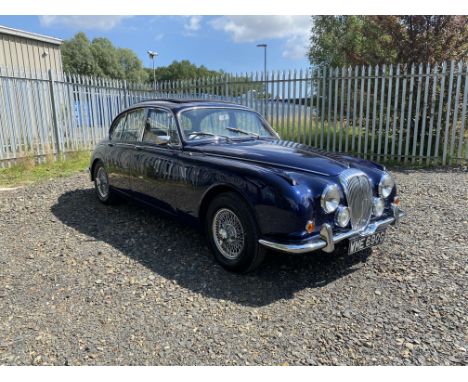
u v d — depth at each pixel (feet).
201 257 13.93
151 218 18.22
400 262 13.21
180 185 14.32
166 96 44.47
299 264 13.38
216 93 40.68
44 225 17.46
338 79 33.22
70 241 15.49
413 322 9.95
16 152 31.60
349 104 33.12
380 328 9.75
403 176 26.68
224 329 9.74
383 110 32.78
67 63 152.97
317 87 34.53
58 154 35.14
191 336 9.45
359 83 33.53
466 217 17.15
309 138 35.35
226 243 12.84
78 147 37.63
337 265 13.25
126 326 9.84
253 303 10.97
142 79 200.64
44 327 9.80
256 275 12.62
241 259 12.18
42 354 8.78
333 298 11.21
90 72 156.15
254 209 11.56
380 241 13.08
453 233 15.44
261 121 18.08
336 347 9.04
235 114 17.10
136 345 9.11
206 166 13.24
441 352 8.78
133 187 17.43
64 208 19.97
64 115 35.73
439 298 11.02
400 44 36.42
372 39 42.50
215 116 16.30
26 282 12.16
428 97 31.83
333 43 74.74
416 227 16.24
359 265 13.20
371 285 11.89
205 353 8.83
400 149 31.68
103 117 40.86
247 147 14.43
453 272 12.39
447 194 21.03
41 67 49.90
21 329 9.72
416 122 30.58
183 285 11.96
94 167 20.90
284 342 9.23
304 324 9.96
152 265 13.32
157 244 15.12
